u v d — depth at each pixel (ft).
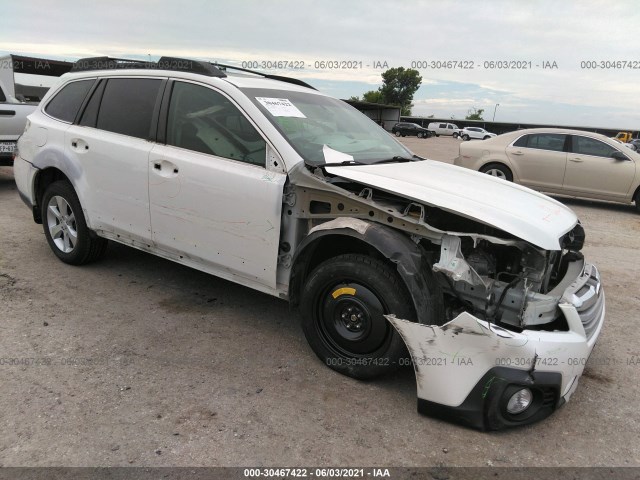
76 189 13.88
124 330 11.59
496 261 9.42
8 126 25.11
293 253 10.30
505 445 8.39
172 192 11.64
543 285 9.06
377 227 9.12
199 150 11.40
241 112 10.91
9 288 13.50
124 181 12.63
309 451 7.98
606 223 27.40
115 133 13.07
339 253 10.47
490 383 8.07
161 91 12.32
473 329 8.02
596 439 8.70
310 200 10.00
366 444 8.22
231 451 7.88
